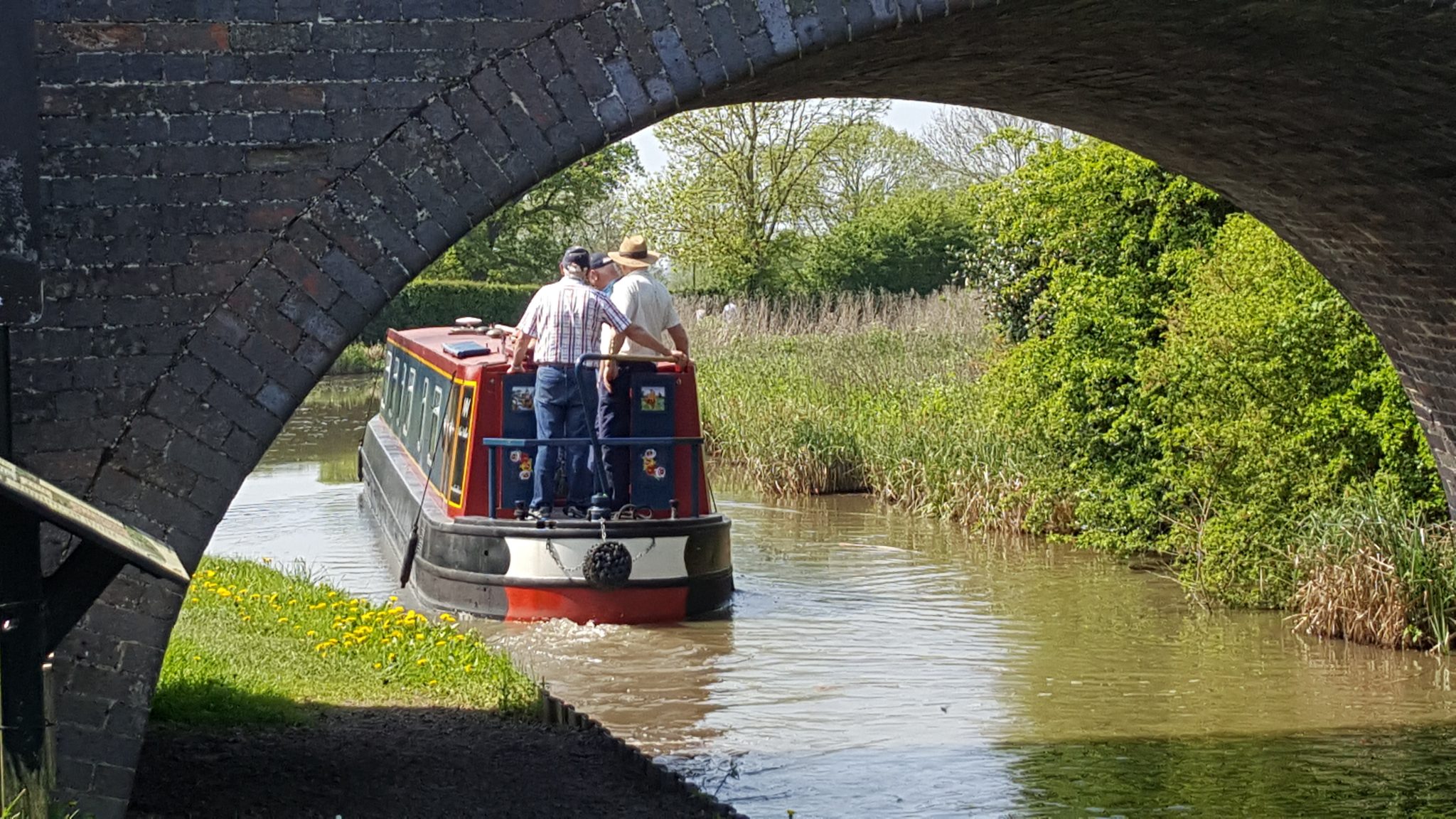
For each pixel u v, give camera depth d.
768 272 46.50
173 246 5.59
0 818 4.79
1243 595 13.48
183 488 5.63
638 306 12.76
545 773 7.46
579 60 5.76
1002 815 7.93
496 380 13.03
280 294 5.65
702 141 46.06
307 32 5.63
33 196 5.41
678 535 12.62
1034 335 17.95
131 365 5.59
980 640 12.16
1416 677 11.05
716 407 24.16
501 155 5.73
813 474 20.55
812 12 5.87
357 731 8.08
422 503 13.79
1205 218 16.05
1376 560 12.06
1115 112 9.57
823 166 47.81
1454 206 9.34
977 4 6.04
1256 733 9.59
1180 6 6.84
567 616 12.44
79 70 5.51
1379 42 7.34
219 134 5.60
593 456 12.48
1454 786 8.41
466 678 9.56
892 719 9.85
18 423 5.51
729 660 11.39
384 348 44.09
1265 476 13.33
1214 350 13.64
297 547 16.34
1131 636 12.34
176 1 5.55
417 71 5.68
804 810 7.99
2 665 4.87
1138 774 8.70
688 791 7.28
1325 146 9.33
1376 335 11.59
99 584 4.98
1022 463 17.48
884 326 30.06
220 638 10.00
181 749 7.43
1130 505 15.59
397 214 5.70
